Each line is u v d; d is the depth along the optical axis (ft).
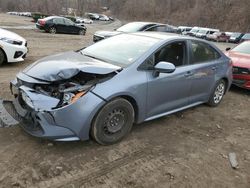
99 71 13.05
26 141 13.71
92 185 11.28
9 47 27.09
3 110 13.48
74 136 12.78
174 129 16.61
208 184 12.05
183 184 11.89
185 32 147.13
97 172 12.06
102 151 13.53
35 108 12.19
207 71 18.65
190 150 14.52
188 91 17.53
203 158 13.93
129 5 317.63
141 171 12.43
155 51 15.33
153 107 15.46
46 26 76.18
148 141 14.89
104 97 12.84
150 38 16.63
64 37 67.36
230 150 14.98
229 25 194.08
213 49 19.69
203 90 18.95
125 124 14.32
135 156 13.47
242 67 24.86
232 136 16.63
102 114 13.10
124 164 12.78
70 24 80.43
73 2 327.47
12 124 12.70
